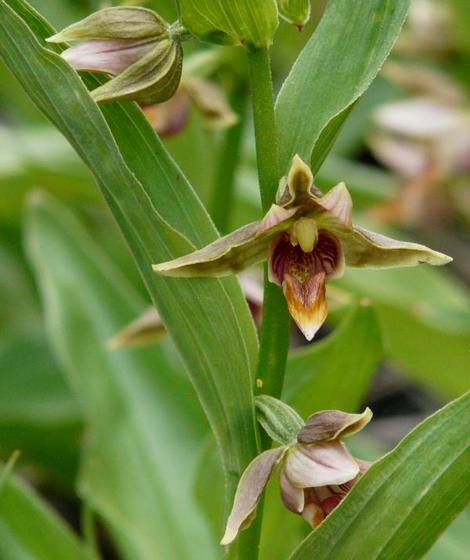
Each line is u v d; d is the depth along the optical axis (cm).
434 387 59
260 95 38
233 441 39
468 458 39
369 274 60
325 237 38
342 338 43
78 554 45
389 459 39
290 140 39
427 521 39
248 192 59
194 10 38
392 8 39
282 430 39
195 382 39
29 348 60
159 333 45
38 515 45
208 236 39
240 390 39
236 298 39
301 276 38
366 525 39
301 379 44
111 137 38
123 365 50
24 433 58
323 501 39
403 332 54
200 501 45
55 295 51
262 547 43
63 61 38
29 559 45
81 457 59
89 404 49
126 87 38
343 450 38
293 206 37
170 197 39
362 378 44
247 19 38
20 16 39
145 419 49
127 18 38
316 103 39
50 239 51
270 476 38
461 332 52
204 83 45
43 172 59
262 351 39
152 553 48
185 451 49
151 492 48
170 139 46
